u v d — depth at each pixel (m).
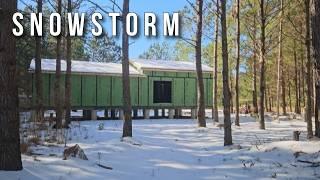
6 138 8.63
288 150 12.03
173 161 11.87
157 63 34.78
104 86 30.80
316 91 12.65
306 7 17.00
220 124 23.22
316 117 13.27
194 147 14.95
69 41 20.95
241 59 38.62
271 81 48.19
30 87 27.77
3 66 8.66
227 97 15.27
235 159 12.01
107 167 10.33
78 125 22.08
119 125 23.55
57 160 10.20
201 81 23.17
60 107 19.92
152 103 32.78
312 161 10.75
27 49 32.72
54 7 21.33
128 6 16.55
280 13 26.58
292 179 9.55
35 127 18.48
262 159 11.65
